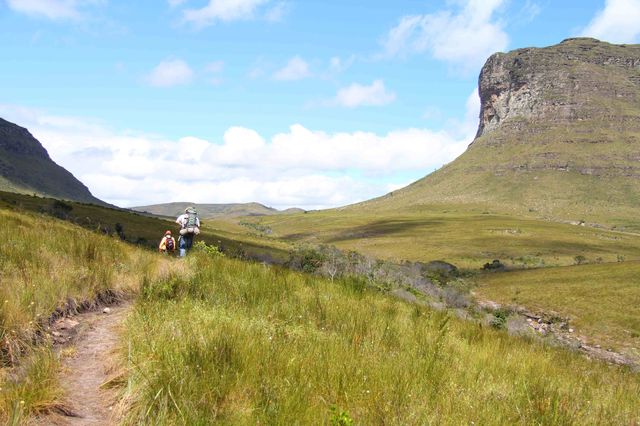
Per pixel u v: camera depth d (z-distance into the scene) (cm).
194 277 1061
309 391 518
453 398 586
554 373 955
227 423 428
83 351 633
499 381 744
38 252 972
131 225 11206
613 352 5272
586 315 7231
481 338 1203
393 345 816
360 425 458
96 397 507
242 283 1063
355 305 1058
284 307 913
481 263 16438
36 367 507
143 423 420
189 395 466
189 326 646
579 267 11388
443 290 5331
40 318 671
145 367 518
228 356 565
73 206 12412
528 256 18638
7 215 1619
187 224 1608
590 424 618
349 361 626
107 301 897
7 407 431
